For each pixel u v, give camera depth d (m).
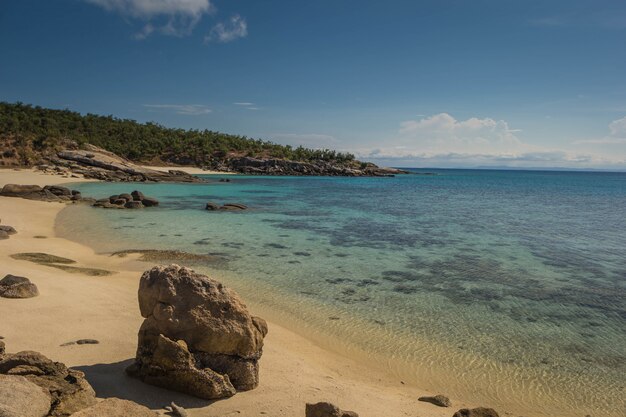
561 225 41.94
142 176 92.62
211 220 38.56
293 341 13.32
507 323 15.65
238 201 57.44
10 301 12.81
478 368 12.19
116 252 24.27
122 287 16.75
